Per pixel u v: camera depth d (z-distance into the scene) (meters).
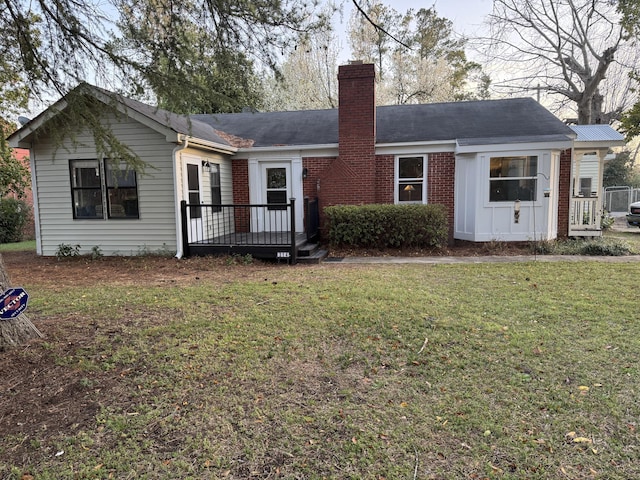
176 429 2.55
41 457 2.29
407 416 2.66
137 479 2.12
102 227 9.49
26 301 3.76
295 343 3.85
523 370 3.26
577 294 5.38
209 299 5.43
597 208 10.52
